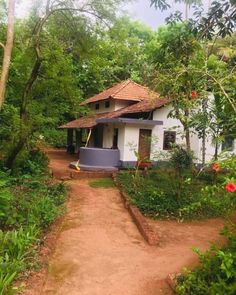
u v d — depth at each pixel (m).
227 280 4.83
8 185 11.98
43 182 14.00
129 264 7.13
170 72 7.61
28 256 6.74
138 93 21.53
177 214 10.62
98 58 14.87
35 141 16.47
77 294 5.85
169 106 17.12
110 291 6.00
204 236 9.06
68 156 25.59
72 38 14.54
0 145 14.02
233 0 8.26
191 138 17.48
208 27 9.10
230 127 6.26
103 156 18.19
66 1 13.11
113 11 13.36
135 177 14.17
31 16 13.72
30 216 8.80
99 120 19.72
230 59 9.48
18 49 14.02
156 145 18.34
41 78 14.38
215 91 5.82
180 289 5.28
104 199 12.63
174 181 12.57
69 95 14.70
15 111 13.89
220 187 4.81
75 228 9.35
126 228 9.55
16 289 5.36
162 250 7.99
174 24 9.93
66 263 7.04
